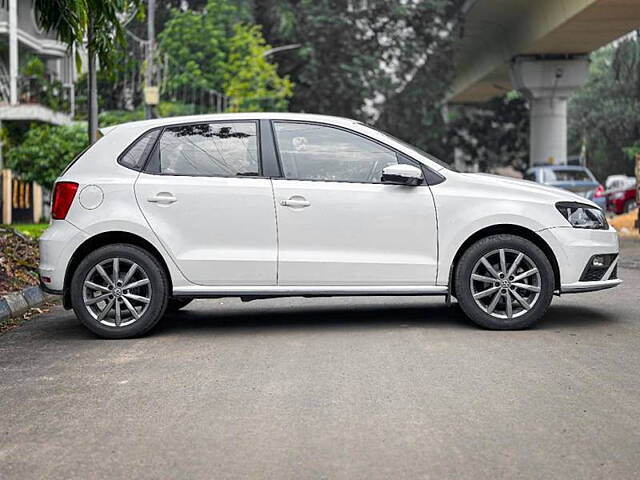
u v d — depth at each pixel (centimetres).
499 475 420
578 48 4003
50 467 441
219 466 438
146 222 786
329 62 4222
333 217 789
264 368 649
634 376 612
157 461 447
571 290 797
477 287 797
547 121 4431
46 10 1095
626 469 427
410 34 4372
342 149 805
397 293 794
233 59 3934
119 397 573
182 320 884
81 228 788
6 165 2758
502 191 801
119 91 3541
